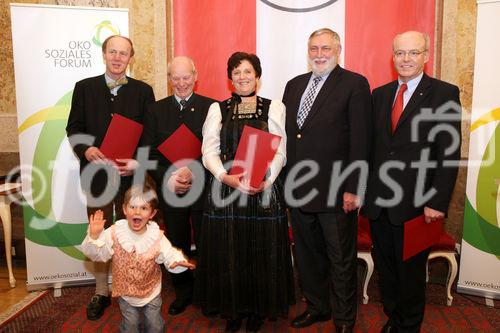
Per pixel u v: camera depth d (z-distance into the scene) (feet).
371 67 11.93
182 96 8.88
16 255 13.14
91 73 10.77
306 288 8.88
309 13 11.94
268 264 8.02
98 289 9.92
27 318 9.50
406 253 7.21
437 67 11.84
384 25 11.78
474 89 10.03
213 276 8.23
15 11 10.28
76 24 10.57
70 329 9.00
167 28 12.07
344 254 8.07
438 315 9.62
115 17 10.73
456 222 12.02
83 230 11.18
